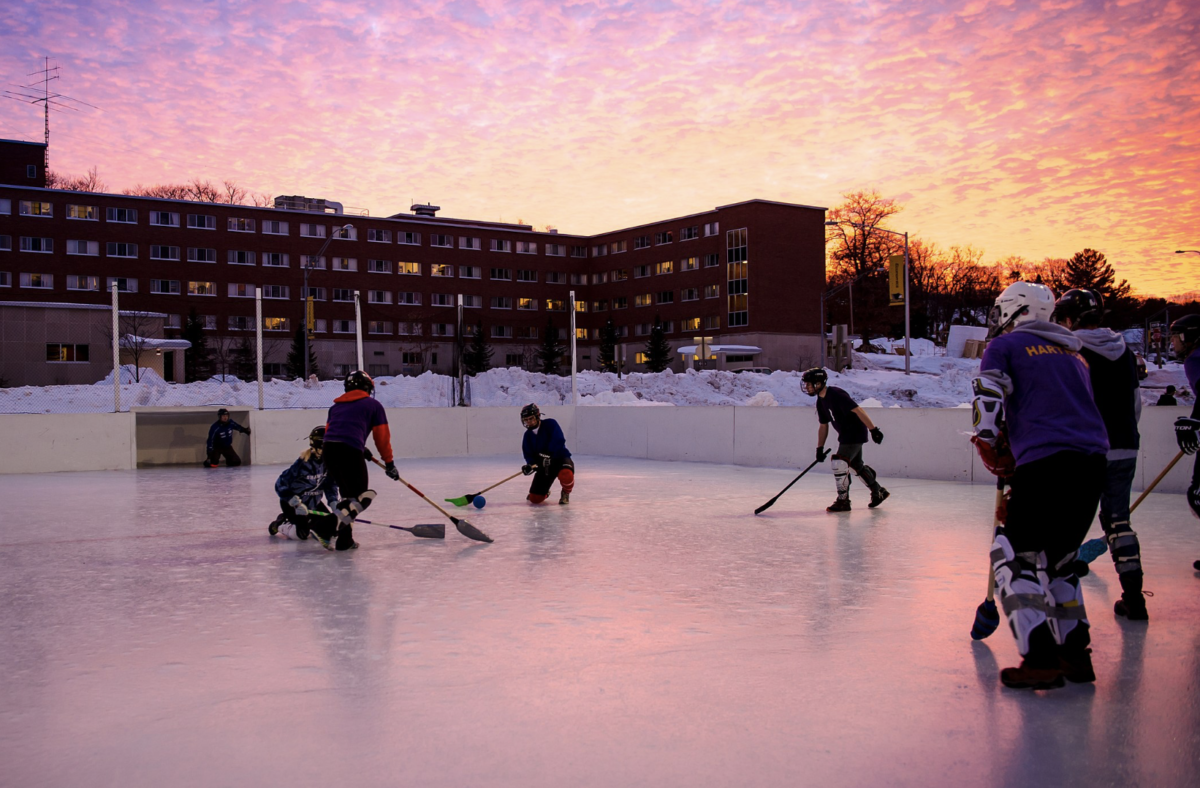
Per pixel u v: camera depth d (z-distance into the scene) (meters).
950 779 2.48
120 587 5.36
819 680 3.37
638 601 4.81
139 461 16.89
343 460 6.70
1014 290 3.67
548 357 71.62
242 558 6.41
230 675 3.49
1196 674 3.43
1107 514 4.46
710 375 40.59
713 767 2.55
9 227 58.38
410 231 71.75
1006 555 3.41
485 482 12.54
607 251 78.62
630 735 2.81
